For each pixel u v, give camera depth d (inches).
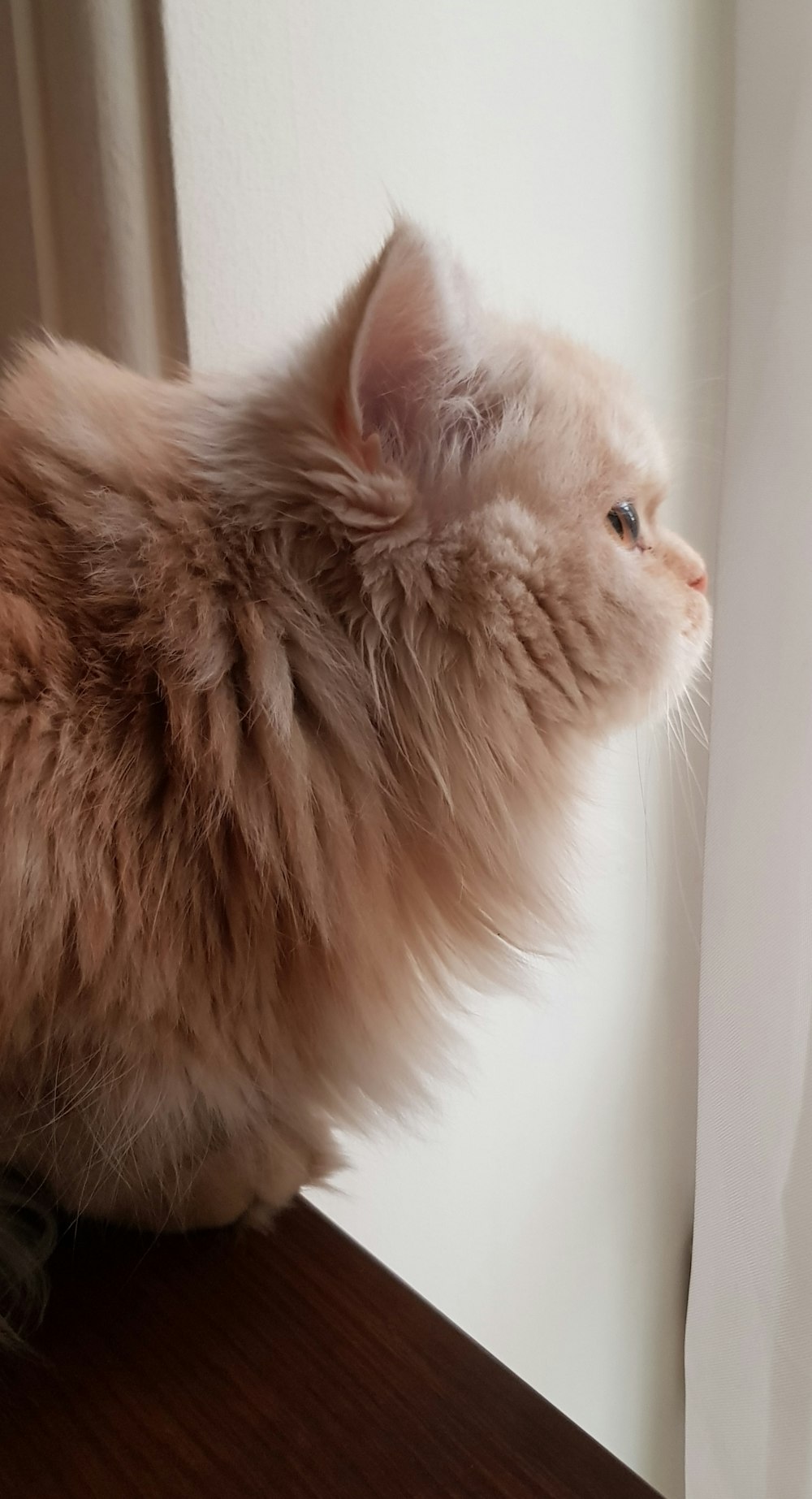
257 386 19.1
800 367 20.4
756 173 21.3
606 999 30.1
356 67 22.4
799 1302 21.5
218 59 21.2
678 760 28.4
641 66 25.3
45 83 21.6
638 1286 34.9
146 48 20.9
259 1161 18.6
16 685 17.3
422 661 19.1
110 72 21.0
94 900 17.1
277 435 18.6
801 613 20.6
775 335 20.8
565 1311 33.2
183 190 21.4
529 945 21.0
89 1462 15.7
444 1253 29.7
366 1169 27.1
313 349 18.5
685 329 27.1
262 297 22.5
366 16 22.3
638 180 25.9
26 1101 17.7
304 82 22.0
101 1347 16.8
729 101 26.0
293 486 18.5
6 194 22.8
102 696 17.7
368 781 18.9
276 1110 19.1
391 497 18.5
